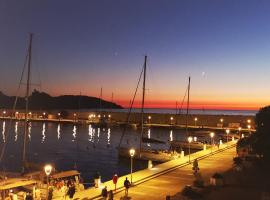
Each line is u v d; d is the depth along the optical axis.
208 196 32.03
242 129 126.56
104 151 86.69
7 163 67.38
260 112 50.03
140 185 37.12
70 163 69.56
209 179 39.75
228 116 143.25
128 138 116.69
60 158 75.81
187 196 30.89
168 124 153.75
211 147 70.00
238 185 36.38
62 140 109.75
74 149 90.25
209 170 45.78
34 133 130.12
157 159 63.72
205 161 53.66
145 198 32.22
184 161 51.62
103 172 60.75
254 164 47.66
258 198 31.27
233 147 73.12
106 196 31.00
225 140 102.69
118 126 155.00
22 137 116.94
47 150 87.88
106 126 155.00
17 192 35.72
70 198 31.30
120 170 62.31
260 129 47.75
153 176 41.28
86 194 32.56
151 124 150.38
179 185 37.31
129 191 34.69
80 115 183.38
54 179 39.97
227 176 41.09
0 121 179.25
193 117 149.88
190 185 36.47
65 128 151.25
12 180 37.00
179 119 152.75
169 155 62.22
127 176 40.38
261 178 39.88
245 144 56.72
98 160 72.94
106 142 105.88
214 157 58.06
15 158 73.88
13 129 143.75
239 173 43.00
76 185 38.12
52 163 69.50
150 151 65.81
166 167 46.28
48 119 175.75
